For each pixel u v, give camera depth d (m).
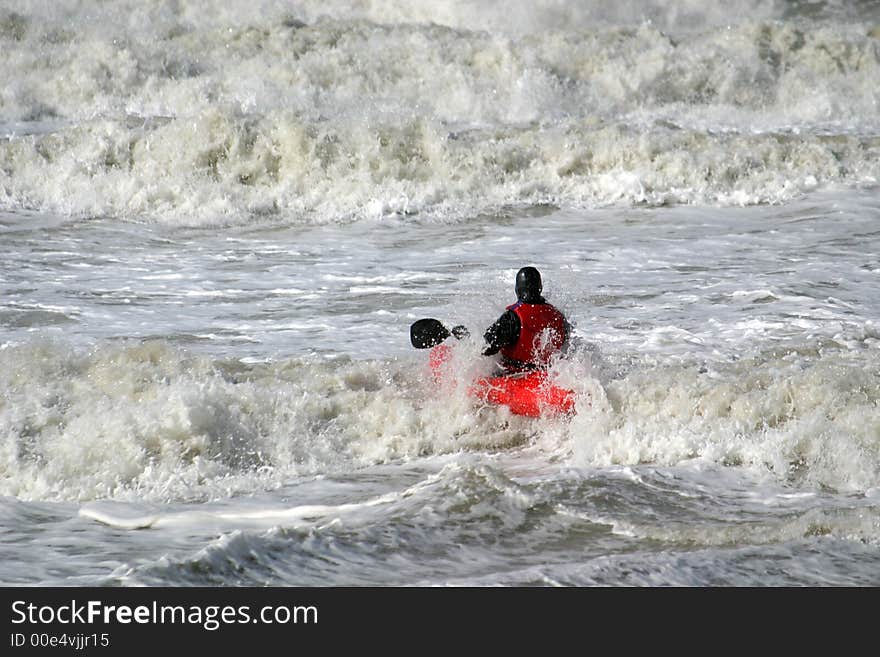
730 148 71.62
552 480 25.22
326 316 42.59
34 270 50.34
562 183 68.38
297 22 95.44
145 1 102.31
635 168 69.88
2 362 32.28
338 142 68.56
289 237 58.91
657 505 24.00
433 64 88.38
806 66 93.69
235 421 28.58
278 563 20.12
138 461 26.66
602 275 48.59
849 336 38.31
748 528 22.27
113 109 83.12
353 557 20.64
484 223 61.84
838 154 72.19
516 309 31.03
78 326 40.97
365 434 29.59
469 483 24.36
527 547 21.55
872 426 27.61
